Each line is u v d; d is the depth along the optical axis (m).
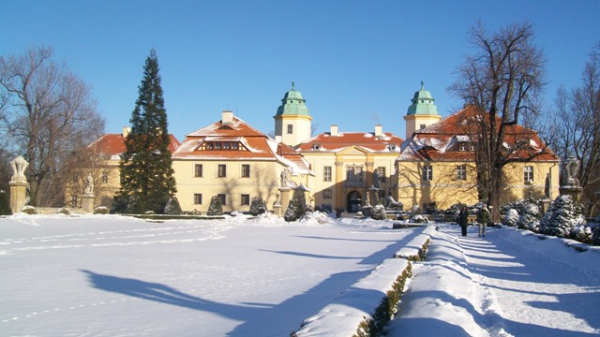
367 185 86.69
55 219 39.34
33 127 49.09
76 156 52.09
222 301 9.72
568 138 58.12
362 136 92.56
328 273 13.52
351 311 6.22
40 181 50.22
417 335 6.62
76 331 7.46
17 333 7.29
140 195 56.16
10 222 34.41
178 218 47.00
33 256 16.94
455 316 7.79
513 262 17.25
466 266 15.20
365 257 17.84
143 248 20.59
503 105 45.84
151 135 57.34
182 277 12.62
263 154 62.72
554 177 58.22
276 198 61.84
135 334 7.35
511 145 53.59
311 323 5.67
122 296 10.13
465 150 59.81
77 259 16.20
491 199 45.50
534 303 10.08
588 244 17.69
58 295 10.15
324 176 88.19
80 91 51.97
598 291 11.30
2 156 53.28
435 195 59.66
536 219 30.92
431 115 91.31
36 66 49.44
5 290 10.60
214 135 64.50
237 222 45.09
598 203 48.75
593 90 51.00
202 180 62.91
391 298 7.76
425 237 21.00
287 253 19.19
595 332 7.92
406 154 61.00
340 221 49.78
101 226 35.41
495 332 7.59
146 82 58.12
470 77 46.41
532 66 44.44
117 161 71.38
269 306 9.25
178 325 7.86
